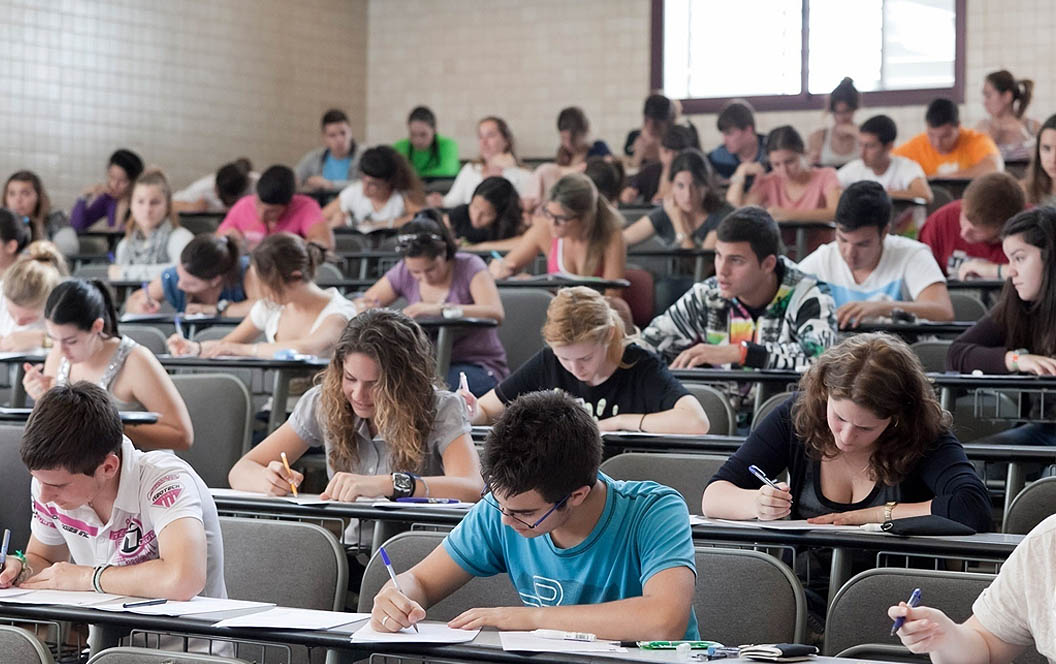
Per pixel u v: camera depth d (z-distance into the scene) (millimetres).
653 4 9648
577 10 9844
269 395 4375
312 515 2594
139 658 1886
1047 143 5461
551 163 8906
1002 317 3688
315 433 3041
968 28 8914
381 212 7656
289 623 1911
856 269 4699
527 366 3541
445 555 2205
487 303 4785
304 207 6852
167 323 5137
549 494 1970
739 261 3859
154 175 6523
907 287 4645
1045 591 1727
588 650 1757
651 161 8188
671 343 4082
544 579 2137
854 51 9219
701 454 3006
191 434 3621
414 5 10258
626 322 4691
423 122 9148
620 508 2100
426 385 2885
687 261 5738
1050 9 8719
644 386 3391
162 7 9000
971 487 2438
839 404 2461
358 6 10281
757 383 3760
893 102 9102
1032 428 3426
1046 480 2561
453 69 10164
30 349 4637
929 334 4305
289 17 9805
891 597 2123
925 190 6797
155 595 2230
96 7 8633
